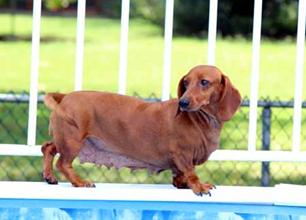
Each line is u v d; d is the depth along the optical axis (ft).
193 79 23.90
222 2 98.12
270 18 100.78
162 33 104.22
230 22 98.84
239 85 71.87
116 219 24.89
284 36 101.60
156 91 69.31
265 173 35.19
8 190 24.71
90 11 122.62
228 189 25.30
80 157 25.53
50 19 118.62
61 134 24.93
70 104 24.85
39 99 33.88
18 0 125.59
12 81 72.74
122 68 26.20
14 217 24.80
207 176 44.55
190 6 101.76
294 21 100.48
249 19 98.58
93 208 24.85
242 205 25.02
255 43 26.18
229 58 86.63
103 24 114.11
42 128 50.16
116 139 24.95
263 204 25.09
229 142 48.62
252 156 26.23
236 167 45.19
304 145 44.88
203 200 24.76
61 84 71.51
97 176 43.19
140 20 110.22
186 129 24.30
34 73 26.02
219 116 24.23
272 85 73.67
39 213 24.81
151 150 24.77
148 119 24.61
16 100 33.27
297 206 25.13
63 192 24.75
